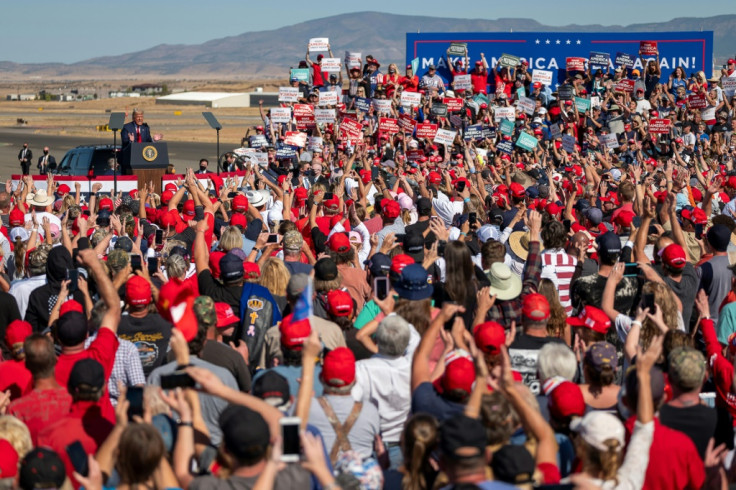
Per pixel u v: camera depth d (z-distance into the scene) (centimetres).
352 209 1341
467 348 741
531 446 590
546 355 696
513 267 1162
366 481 578
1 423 591
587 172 1969
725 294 1049
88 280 1003
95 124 11944
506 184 2147
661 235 1148
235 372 772
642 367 597
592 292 958
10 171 6131
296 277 841
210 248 1300
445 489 500
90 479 523
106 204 1565
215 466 557
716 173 2347
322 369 661
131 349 768
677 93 3488
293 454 490
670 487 601
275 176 2786
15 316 959
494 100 3472
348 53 3275
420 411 639
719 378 781
